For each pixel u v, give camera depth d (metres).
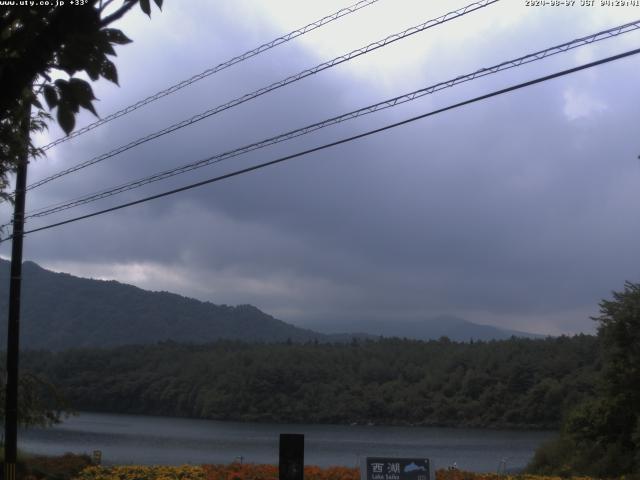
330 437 78.12
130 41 3.86
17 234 17.62
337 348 131.88
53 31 3.62
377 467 11.95
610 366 27.91
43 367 127.56
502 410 97.69
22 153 6.12
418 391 108.12
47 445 57.88
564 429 30.56
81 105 3.88
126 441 64.44
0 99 3.63
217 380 114.56
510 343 113.50
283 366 114.06
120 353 136.00
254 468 17.86
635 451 26.20
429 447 63.31
